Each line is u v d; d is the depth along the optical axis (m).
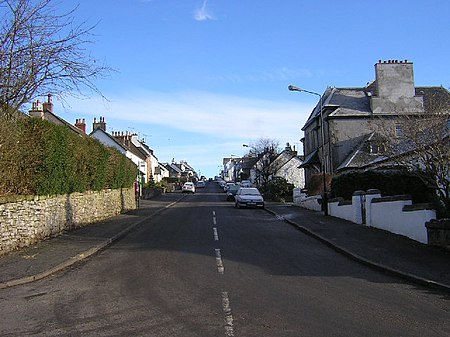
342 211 21.97
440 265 10.50
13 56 13.21
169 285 9.05
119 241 16.28
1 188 13.23
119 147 57.94
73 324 6.70
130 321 6.74
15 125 13.76
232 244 14.99
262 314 6.98
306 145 49.72
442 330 6.21
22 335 6.25
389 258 11.55
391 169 21.03
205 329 6.27
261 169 65.50
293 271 10.54
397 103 37.03
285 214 26.53
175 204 40.19
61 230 17.77
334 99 39.91
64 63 14.03
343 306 7.46
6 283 9.41
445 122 15.48
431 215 13.39
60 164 17.22
